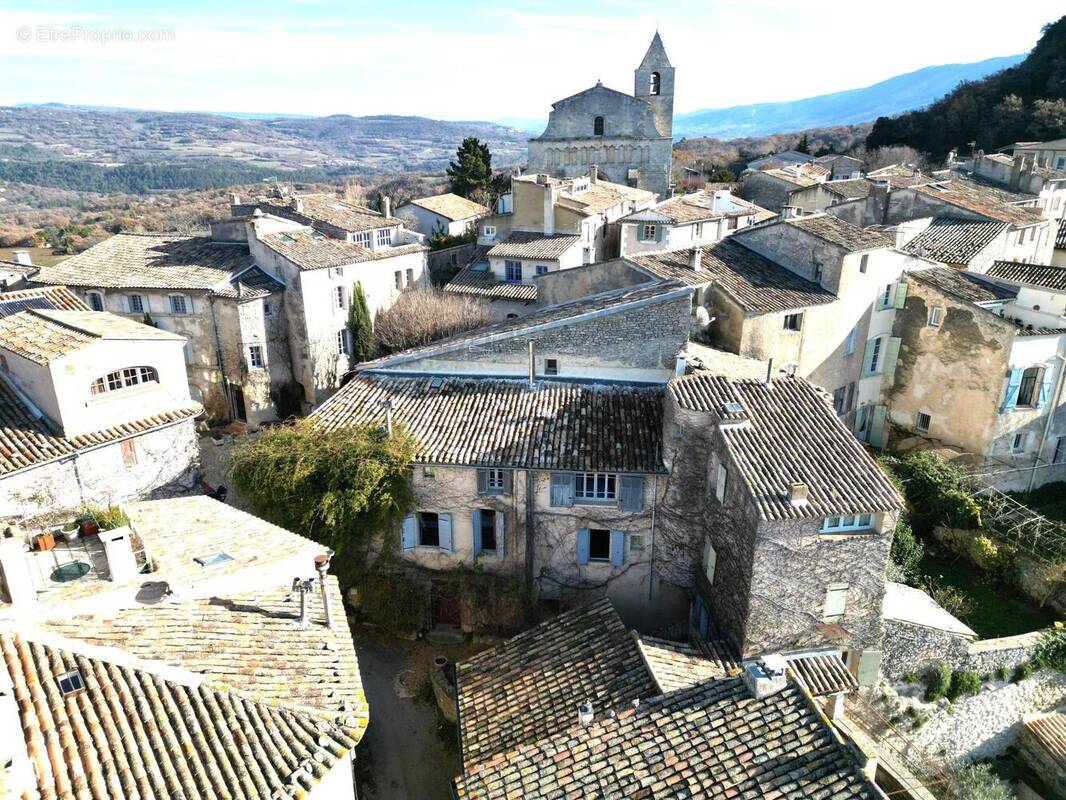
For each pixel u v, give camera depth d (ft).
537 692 72.54
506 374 101.76
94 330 94.22
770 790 53.06
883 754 76.54
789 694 60.13
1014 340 110.22
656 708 61.93
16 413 90.94
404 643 94.94
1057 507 116.67
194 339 159.02
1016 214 157.58
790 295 112.16
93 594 56.59
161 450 98.27
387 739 81.76
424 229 261.03
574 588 92.17
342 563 91.25
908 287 123.13
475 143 308.60
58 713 45.88
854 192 209.36
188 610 57.98
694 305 109.40
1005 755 92.68
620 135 254.27
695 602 89.10
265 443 90.84
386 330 170.81
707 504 84.58
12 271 177.78
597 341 97.81
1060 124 271.28
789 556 72.84
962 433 119.85
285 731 48.98
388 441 88.12
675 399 82.99
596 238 196.75
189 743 46.47
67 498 88.89
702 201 202.49
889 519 73.31
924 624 83.61
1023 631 93.81
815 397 85.15
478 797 57.82
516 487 88.69
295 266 157.17
